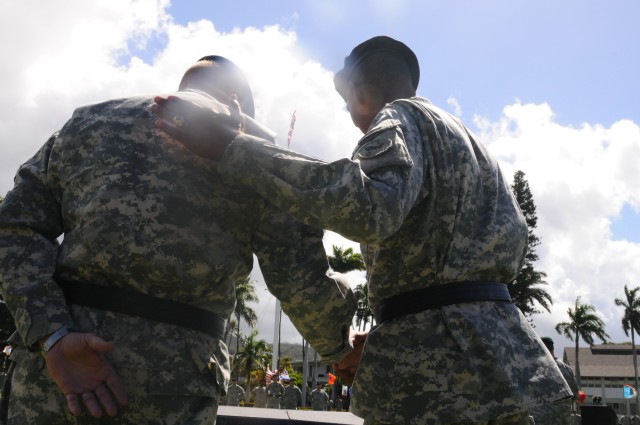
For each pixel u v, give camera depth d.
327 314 2.54
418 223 2.18
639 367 85.62
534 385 2.05
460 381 2.00
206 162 2.13
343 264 35.66
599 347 91.62
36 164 2.17
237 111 2.12
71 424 1.86
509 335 2.12
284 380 26.69
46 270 1.97
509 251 2.26
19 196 2.08
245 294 49.22
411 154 2.08
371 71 2.62
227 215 2.16
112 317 1.92
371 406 2.14
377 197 1.90
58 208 2.16
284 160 1.96
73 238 2.00
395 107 2.28
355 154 2.11
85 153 2.08
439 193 2.18
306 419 4.14
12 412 1.92
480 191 2.31
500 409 1.97
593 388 83.44
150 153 2.07
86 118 2.13
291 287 2.45
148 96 2.22
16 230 2.04
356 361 2.75
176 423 1.92
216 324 2.13
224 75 2.47
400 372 2.09
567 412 6.43
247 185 2.14
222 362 2.13
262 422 4.14
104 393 1.82
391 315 2.20
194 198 2.07
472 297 2.13
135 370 1.88
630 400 82.44
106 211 1.96
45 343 1.85
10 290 1.93
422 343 2.09
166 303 1.99
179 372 1.94
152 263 1.95
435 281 2.14
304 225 2.50
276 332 27.19
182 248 2.00
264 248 2.42
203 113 2.02
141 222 1.97
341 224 1.89
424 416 2.01
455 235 2.16
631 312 57.88
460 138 2.31
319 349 2.68
